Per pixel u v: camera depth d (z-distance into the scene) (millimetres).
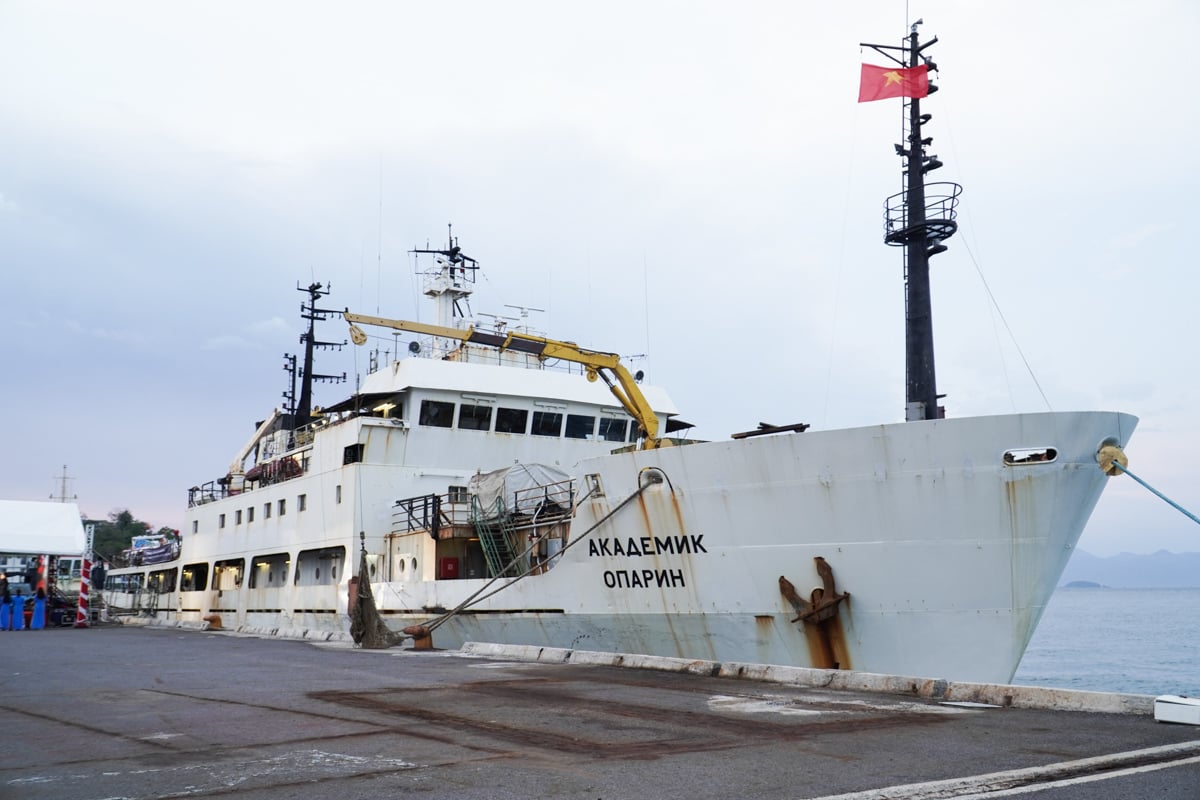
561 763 6797
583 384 27391
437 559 22609
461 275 31672
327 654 18812
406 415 25844
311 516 28281
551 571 18906
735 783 6074
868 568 14609
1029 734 8023
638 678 12867
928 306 19797
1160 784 5941
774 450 15266
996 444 13648
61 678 14047
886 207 20484
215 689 12094
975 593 14055
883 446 14266
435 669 14617
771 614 15625
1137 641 63875
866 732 8195
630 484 17266
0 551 36531
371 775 6383
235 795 5801
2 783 6281
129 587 57438
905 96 20438
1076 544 14516
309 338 43688
